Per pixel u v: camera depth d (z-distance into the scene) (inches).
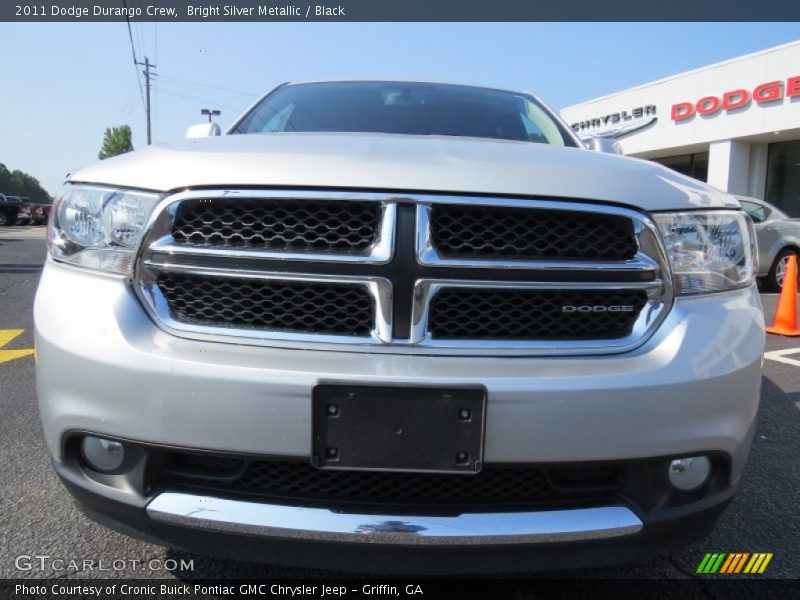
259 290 58.0
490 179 58.7
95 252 61.0
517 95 121.0
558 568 57.4
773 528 86.8
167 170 60.6
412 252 56.7
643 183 62.9
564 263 58.2
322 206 57.7
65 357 58.0
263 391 53.6
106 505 58.9
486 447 54.2
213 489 57.4
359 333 57.5
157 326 58.4
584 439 54.8
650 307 60.0
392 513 55.8
